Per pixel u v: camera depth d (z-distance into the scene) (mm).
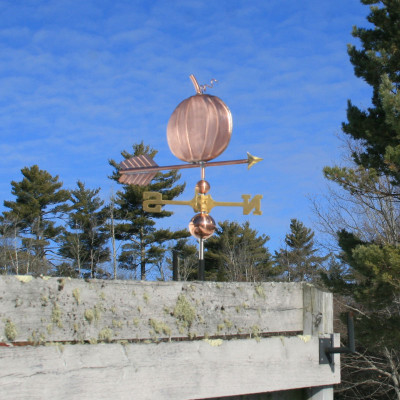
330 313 3309
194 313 2713
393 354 19469
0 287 2203
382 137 12266
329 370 3143
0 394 2057
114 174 33250
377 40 13234
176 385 2486
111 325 2461
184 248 32219
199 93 3533
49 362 2182
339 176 11578
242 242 35312
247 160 3338
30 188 34562
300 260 29828
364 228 19312
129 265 32531
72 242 32438
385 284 11406
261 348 2820
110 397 2305
